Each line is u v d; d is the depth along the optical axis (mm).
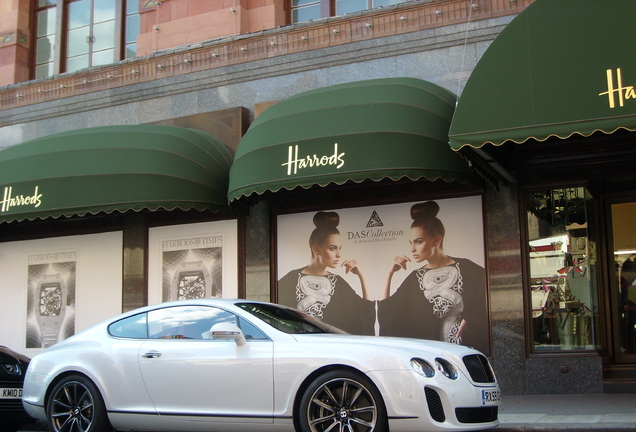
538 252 11219
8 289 15086
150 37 14969
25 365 9984
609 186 11555
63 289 14570
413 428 6574
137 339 7941
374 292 11969
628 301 11312
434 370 6785
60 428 8039
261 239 12898
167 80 14195
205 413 7324
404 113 10453
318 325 8195
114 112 14656
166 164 12180
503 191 11359
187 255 13531
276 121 11156
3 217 12758
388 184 12102
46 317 14648
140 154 12312
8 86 15750
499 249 11266
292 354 7074
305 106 11102
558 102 8789
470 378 7023
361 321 11984
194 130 13203
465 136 9062
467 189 11555
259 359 7180
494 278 11234
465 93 9164
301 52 13141
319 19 13141
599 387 10570
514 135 8891
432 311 11570
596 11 8898
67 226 14695
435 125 10414
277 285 12688
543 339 11047
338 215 12422
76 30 16406
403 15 12453
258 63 13461
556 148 10875
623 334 11273
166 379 7551
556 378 10750
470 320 11320
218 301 7941
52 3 16719
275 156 10859
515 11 11781
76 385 8062
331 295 12266
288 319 8000
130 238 14047
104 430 7828
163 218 13820
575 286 11000
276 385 7051
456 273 11492
